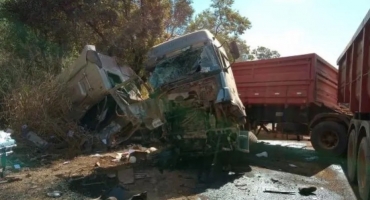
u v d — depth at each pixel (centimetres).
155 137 725
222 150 679
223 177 619
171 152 718
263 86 1006
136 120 739
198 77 646
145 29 1312
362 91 509
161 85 668
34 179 562
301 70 923
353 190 553
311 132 869
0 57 1044
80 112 884
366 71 502
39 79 911
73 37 1283
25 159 693
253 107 1044
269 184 581
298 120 952
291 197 511
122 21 1334
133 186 545
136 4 1379
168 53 700
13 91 849
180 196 506
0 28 1224
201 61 660
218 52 690
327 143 847
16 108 822
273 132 1023
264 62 1004
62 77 912
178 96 656
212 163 707
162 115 672
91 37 1338
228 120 653
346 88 736
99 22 1316
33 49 1161
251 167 708
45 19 1221
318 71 930
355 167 561
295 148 963
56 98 855
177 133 674
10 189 505
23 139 787
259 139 1130
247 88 1045
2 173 569
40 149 773
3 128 842
